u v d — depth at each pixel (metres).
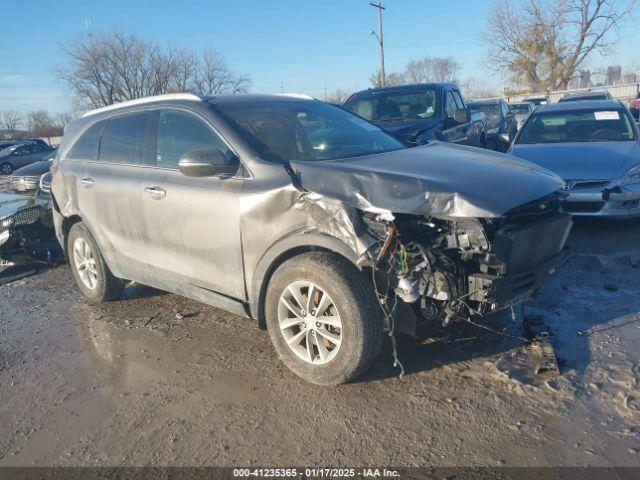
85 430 3.24
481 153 4.14
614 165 6.33
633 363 3.44
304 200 3.35
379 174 3.25
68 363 4.12
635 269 5.10
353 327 3.22
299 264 3.38
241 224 3.65
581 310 4.28
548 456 2.70
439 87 9.11
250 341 4.23
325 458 2.82
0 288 6.21
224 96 4.46
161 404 3.45
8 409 3.54
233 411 3.30
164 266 4.37
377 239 3.10
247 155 3.73
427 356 3.73
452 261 3.12
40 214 6.81
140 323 4.77
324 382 3.42
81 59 48.53
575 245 5.97
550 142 7.52
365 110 9.30
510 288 3.12
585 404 3.07
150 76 50.38
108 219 4.77
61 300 5.60
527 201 3.19
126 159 4.68
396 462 2.75
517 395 3.21
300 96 4.97
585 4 37.28
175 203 4.06
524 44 39.53
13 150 26.12
